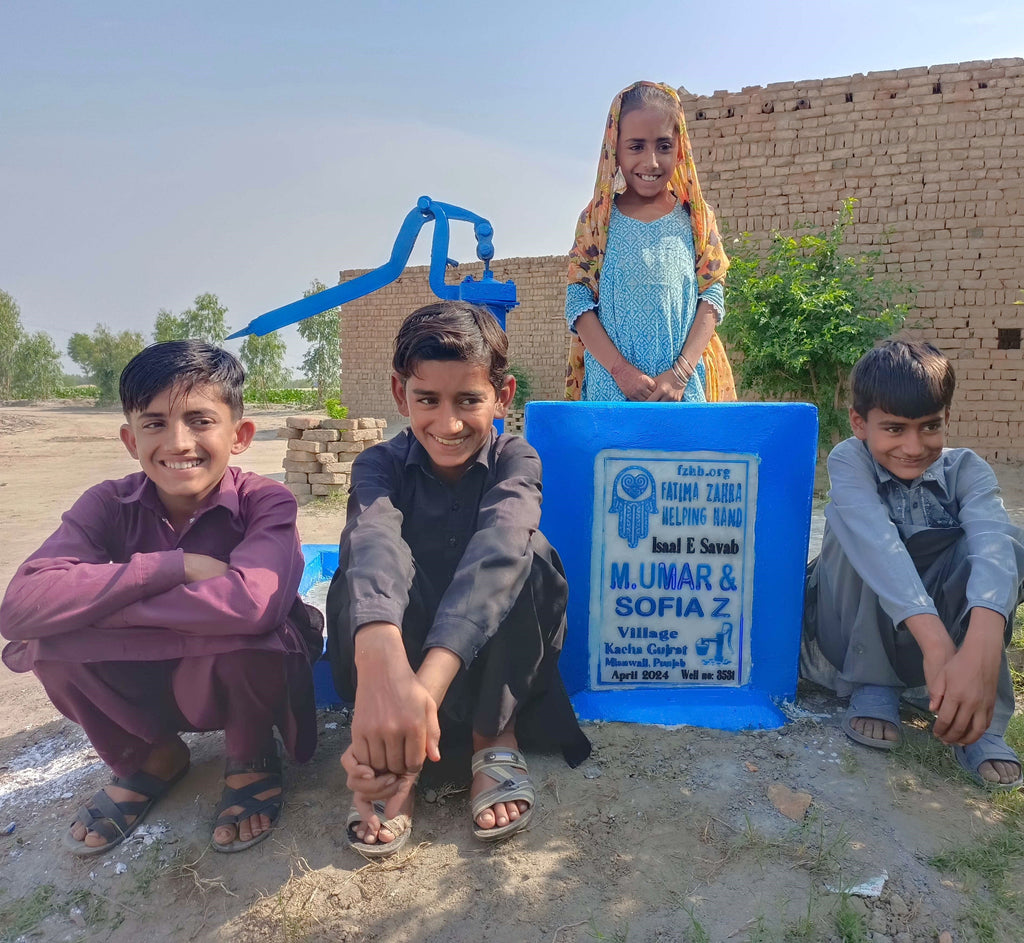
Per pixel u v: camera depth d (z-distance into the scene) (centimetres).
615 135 276
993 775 182
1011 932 140
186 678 164
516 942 138
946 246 873
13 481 1039
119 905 152
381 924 143
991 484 203
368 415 1866
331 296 336
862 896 147
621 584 222
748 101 931
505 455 189
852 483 205
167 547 183
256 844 165
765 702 222
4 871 165
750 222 941
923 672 209
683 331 276
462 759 192
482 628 150
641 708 219
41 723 242
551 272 1605
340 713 227
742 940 137
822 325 808
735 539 222
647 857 159
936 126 869
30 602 155
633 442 218
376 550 157
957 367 881
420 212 325
